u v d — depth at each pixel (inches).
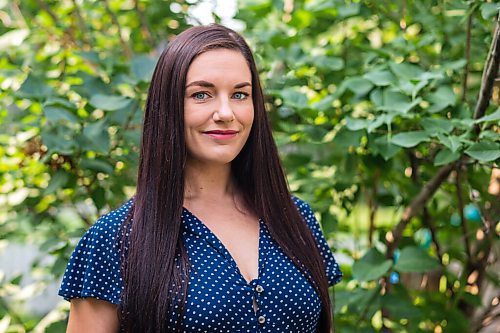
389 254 99.2
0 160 102.9
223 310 64.7
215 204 71.9
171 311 64.1
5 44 114.5
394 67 91.9
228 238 69.6
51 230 105.4
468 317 107.5
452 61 98.1
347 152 101.0
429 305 103.1
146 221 66.8
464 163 90.3
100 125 94.3
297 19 110.6
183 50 67.2
